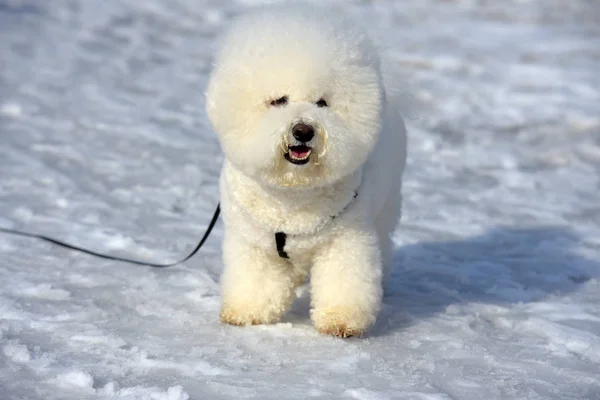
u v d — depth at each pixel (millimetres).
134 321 7305
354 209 6973
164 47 24125
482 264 9703
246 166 6535
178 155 14250
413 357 6688
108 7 29047
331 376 6180
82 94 18234
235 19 7121
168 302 7863
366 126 6637
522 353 6961
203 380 6016
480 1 33688
